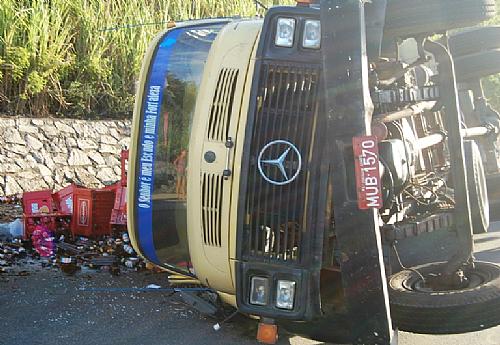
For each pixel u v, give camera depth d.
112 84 12.73
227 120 5.23
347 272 4.80
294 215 5.03
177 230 5.65
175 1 13.92
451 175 6.35
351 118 4.75
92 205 8.55
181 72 5.70
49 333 5.89
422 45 5.90
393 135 5.72
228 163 5.16
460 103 8.75
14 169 10.90
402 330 5.30
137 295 6.92
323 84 4.98
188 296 6.57
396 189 5.40
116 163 11.95
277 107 5.06
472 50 8.54
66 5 12.49
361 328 4.86
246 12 14.84
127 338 5.84
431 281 5.92
